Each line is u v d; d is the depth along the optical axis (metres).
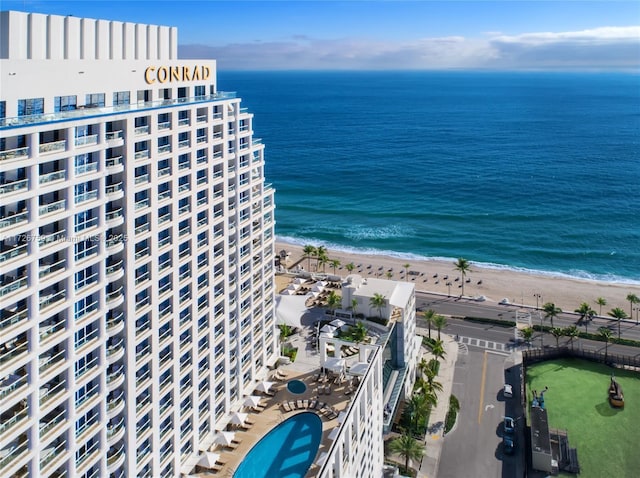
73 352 45.38
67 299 44.41
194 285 62.19
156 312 55.78
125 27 54.69
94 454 49.59
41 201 43.06
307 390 76.88
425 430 91.94
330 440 65.50
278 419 70.38
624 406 99.25
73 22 48.81
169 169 56.28
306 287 123.25
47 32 46.44
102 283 48.03
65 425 45.16
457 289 154.00
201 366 65.88
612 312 128.50
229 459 63.31
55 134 43.72
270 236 83.00
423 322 131.50
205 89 64.56
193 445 64.69
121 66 51.00
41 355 43.66
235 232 71.25
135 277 52.72
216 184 65.56
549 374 110.12
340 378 78.50
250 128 73.88
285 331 94.25
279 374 80.88
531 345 120.75
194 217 60.91
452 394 102.38
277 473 61.22
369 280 107.81
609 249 192.25
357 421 67.81
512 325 130.00
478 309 139.62
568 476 81.50
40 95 42.81
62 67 44.66
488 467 83.75
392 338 96.75
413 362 106.19
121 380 51.78
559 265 178.50
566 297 150.75
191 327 62.34
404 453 80.06
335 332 94.88
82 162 45.91
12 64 40.22
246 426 69.00
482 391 103.50
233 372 73.81
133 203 51.03
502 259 183.25
